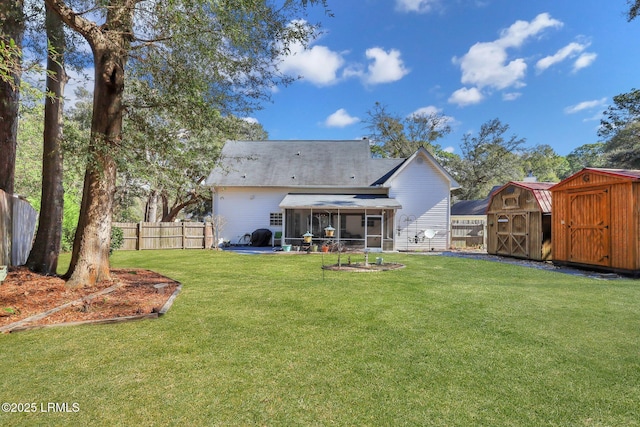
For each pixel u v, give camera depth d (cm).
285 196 2405
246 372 371
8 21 820
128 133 832
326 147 2842
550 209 1502
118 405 303
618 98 2697
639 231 1071
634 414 295
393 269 1219
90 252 820
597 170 1184
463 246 2441
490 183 4119
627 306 677
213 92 872
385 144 4319
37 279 848
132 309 622
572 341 476
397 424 277
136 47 790
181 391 329
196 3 630
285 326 537
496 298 746
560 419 287
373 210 2239
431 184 2370
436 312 627
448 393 329
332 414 291
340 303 692
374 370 379
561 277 1055
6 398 313
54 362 394
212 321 561
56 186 1007
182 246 2255
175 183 979
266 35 776
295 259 1582
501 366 392
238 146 2827
